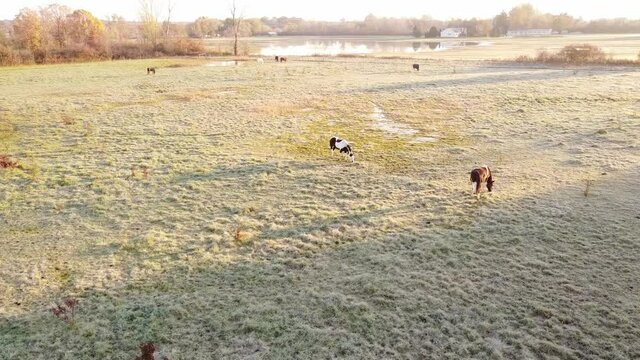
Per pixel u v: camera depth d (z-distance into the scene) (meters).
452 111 28.00
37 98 33.62
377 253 11.47
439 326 8.85
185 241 12.17
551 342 8.36
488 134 22.55
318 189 15.79
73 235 12.53
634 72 41.81
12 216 13.69
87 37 80.94
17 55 59.44
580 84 35.44
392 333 8.66
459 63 54.62
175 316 9.17
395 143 21.42
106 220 13.49
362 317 9.08
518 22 182.38
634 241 11.65
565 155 18.81
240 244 12.02
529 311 9.20
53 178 16.80
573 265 10.73
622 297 9.52
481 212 13.63
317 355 8.13
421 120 25.94
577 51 52.31
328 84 39.25
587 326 8.73
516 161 18.34
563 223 12.73
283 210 14.08
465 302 9.51
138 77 45.97
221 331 8.77
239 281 10.35
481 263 10.91
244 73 48.25
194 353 8.21
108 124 25.41
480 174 14.26
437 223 13.05
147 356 7.79
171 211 14.09
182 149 20.50
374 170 17.70
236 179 16.70
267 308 9.33
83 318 9.09
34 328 8.81
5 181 16.52
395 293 9.79
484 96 31.88
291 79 43.06
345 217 13.56
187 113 28.11
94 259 11.29
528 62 52.56
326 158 19.25
